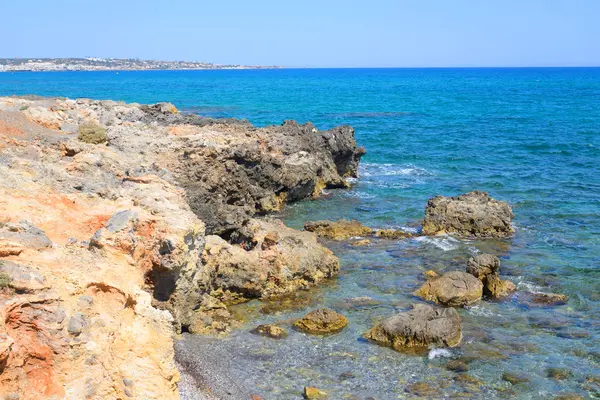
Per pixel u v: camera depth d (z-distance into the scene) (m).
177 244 19.02
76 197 20.45
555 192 43.28
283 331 21.20
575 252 30.33
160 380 14.09
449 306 23.81
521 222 35.72
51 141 29.09
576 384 18.17
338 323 21.58
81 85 179.38
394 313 23.03
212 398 16.70
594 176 48.91
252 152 37.25
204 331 20.95
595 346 20.58
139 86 180.88
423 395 17.50
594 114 100.31
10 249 14.41
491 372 18.80
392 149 63.19
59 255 15.60
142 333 14.81
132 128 38.12
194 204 28.06
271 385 17.81
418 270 27.75
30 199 19.19
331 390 17.64
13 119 33.16
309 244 27.20
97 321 13.79
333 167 46.03
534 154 59.78
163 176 27.94
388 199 41.84
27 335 12.52
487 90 177.50
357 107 112.75
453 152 61.19
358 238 32.25
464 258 29.38
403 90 175.50
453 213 33.38
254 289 24.41
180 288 20.06
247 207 36.88
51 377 12.45
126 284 15.88
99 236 17.05
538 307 23.86
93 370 12.93
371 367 19.02
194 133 39.97
